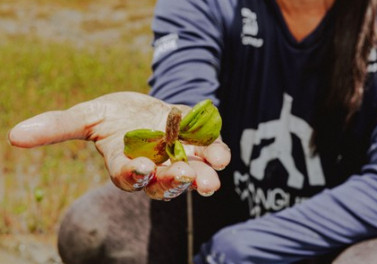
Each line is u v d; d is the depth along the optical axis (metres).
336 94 0.94
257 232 0.97
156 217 1.12
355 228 0.94
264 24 0.95
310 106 0.96
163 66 0.93
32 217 1.87
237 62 0.96
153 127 0.72
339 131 0.96
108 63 3.81
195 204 1.10
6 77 3.25
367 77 0.94
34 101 2.90
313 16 0.94
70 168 2.21
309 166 0.99
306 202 0.97
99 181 2.16
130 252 1.11
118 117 0.72
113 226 1.11
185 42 0.94
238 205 1.06
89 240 1.11
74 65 3.65
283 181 1.00
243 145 1.00
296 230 0.96
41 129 0.67
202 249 1.02
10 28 4.84
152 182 0.63
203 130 0.66
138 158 0.62
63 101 2.98
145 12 5.35
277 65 0.96
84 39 4.68
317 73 0.95
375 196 0.94
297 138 0.98
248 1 0.96
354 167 1.00
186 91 0.89
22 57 3.77
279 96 0.97
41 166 2.25
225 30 0.96
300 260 1.04
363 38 0.93
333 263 0.95
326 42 0.94
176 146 0.64
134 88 3.25
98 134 0.71
